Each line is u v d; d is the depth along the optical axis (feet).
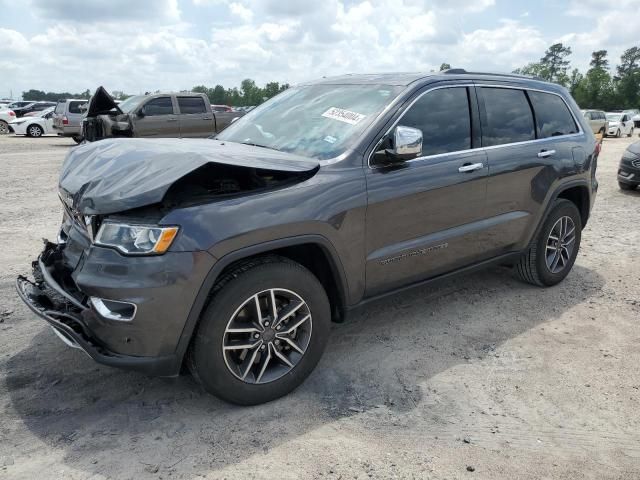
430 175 11.98
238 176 9.84
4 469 8.27
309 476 8.30
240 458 8.67
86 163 10.61
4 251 19.15
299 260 10.94
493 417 9.96
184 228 8.66
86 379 10.87
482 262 14.17
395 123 11.59
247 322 9.72
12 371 11.08
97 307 8.64
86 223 9.36
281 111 13.47
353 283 11.03
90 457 8.61
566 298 15.74
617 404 10.42
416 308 14.84
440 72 13.33
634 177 32.55
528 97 15.12
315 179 10.26
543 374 11.49
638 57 351.46
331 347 12.52
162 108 47.70
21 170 41.04
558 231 16.29
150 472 8.30
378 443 9.13
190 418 9.70
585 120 17.19
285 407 10.09
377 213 11.05
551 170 15.12
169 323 8.71
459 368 11.69
